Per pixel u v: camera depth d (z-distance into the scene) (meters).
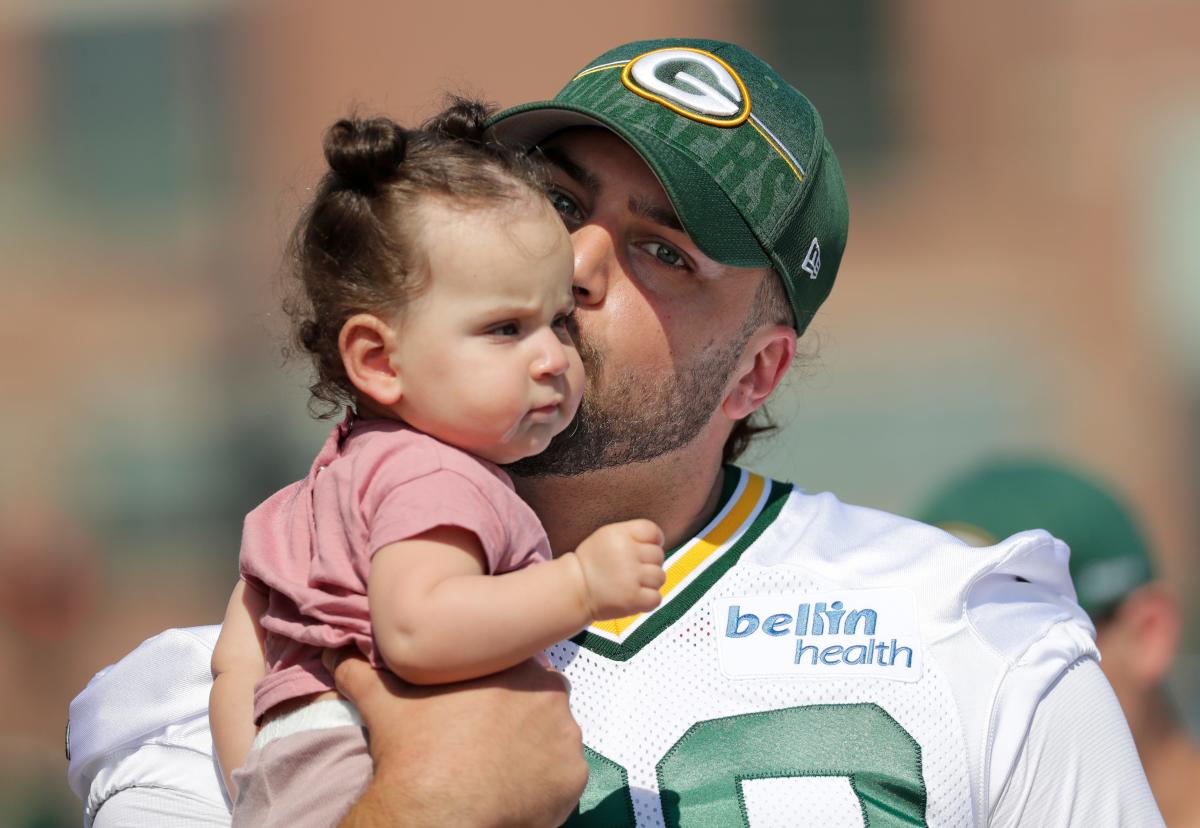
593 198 4.27
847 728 4.04
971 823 4.04
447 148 3.70
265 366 23.83
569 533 4.41
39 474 24.08
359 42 24.59
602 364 4.16
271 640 3.75
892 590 4.24
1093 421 23.80
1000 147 24.55
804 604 4.20
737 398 4.53
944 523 6.54
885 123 24.73
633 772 3.93
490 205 3.58
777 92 4.61
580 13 24.22
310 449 23.56
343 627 3.49
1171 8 24.22
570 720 3.59
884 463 23.88
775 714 4.04
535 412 3.61
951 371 24.09
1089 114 24.36
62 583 14.41
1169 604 6.45
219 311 24.62
